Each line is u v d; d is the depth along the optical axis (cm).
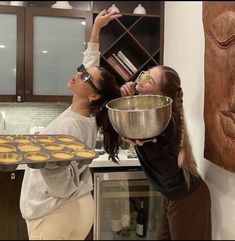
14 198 94
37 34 129
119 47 152
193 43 169
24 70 120
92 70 104
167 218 131
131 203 128
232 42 132
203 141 160
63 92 121
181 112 124
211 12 149
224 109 138
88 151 89
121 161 119
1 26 118
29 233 94
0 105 113
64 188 92
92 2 228
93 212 105
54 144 91
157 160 123
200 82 163
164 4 191
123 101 101
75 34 137
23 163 78
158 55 187
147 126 88
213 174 153
